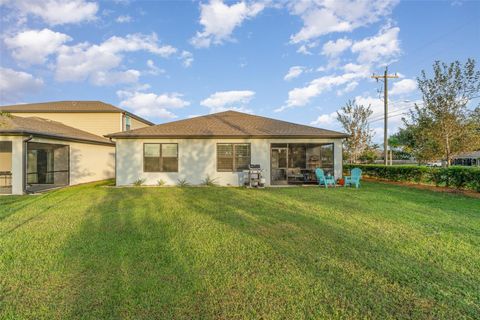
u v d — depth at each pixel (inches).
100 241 179.0
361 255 154.8
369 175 708.7
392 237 188.1
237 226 217.0
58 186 534.3
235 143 538.9
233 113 714.2
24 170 428.8
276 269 136.0
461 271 134.9
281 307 103.3
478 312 100.8
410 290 116.3
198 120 644.7
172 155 537.0
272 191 439.2
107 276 128.5
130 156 531.8
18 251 161.5
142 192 428.8
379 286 119.6
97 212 272.1
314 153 637.9
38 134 446.9
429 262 145.6
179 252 158.9
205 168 536.7
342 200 343.6
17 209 289.1
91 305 104.6
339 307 103.5
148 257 151.3
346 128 855.1
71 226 218.1
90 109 806.5
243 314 98.8
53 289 116.8
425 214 259.4
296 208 291.1
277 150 643.5
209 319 96.1
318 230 205.0
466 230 205.2
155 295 111.4
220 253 157.2
